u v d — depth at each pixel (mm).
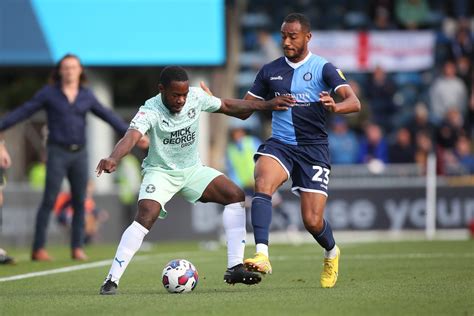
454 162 67688
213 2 70750
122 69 71438
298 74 28375
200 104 27375
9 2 71312
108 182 71625
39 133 72438
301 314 21812
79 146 42938
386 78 79938
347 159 69688
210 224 63438
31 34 71375
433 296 25281
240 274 27641
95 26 70938
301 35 28156
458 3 85250
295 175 28406
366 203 63156
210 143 78562
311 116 28172
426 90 80875
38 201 62594
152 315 22031
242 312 22281
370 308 22812
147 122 26500
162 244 61469
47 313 22938
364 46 80875
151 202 27156
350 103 27141
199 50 70812
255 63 81812
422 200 63031
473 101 78438
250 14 85938
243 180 61875
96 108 43188
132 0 70688
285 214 62312
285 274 34219
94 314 22422
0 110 78750
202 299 25156
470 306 23172
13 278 34219
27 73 78125
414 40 81125
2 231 61719
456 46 81125
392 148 69375
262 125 78062
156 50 70812
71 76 42406
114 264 27062
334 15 83750
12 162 71812
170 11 70688
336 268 28625
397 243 53281
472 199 62844
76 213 43875
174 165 27547
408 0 83688
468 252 44469
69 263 41438
